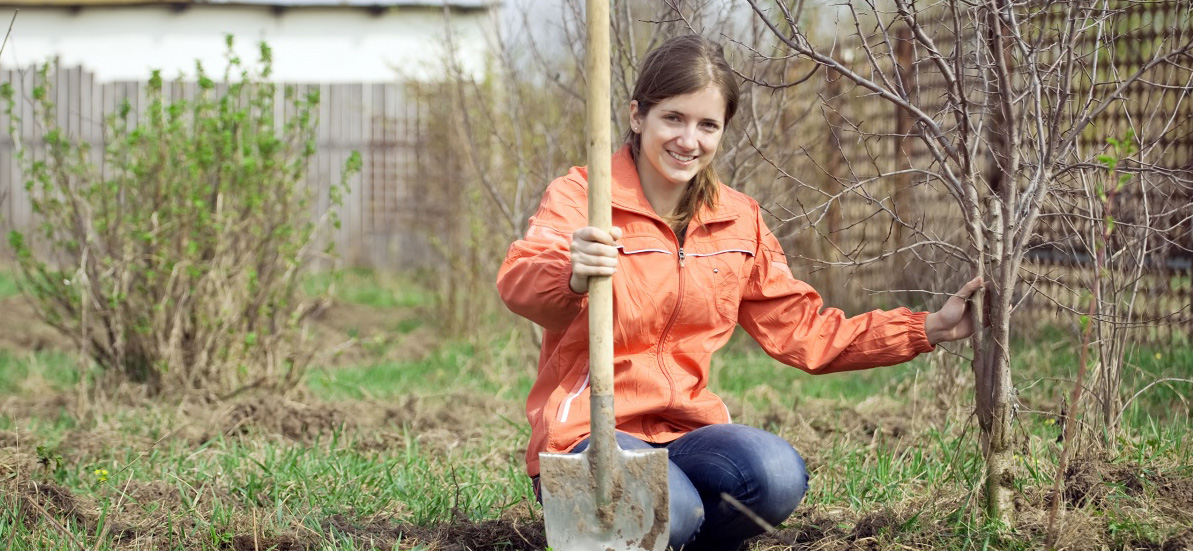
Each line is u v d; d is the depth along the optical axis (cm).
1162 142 466
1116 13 308
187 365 600
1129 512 304
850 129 376
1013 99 318
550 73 560
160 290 594
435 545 310
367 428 518
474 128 830
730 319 284
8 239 595
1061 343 560
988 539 286
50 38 1748
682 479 264
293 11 1741
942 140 292
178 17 1745
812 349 291
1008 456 298
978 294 287
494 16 618
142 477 415
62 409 559
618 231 252
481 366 715
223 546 320
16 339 827
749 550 305
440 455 471
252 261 609
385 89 1429
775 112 484
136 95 1355
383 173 1412
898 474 384
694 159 270
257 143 602
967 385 481
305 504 365
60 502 353
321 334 886
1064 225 398
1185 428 403
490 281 826
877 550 296
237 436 498
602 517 257
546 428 272
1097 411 371
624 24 491
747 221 289
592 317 252
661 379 276
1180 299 583
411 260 1361
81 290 576
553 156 635
